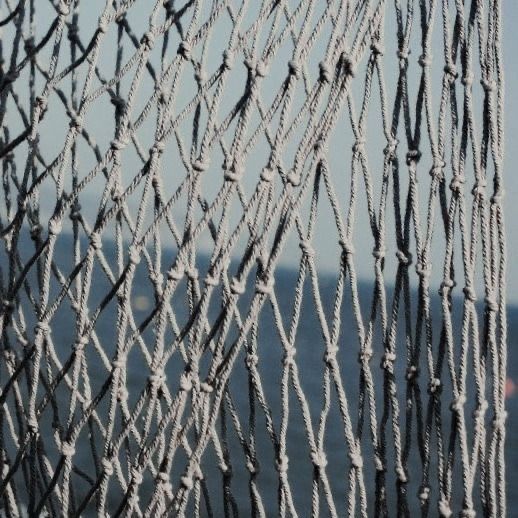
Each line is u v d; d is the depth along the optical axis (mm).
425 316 1959
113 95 2061
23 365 2014
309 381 28891
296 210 1889
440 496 1958
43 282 1973
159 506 1900
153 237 1994
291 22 1903
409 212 1989
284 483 1909
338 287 1950
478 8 1989
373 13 1948
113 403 1920
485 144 2016
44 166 2154
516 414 30984
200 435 1936
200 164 1896
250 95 1884
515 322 81312
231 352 1872
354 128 1955
